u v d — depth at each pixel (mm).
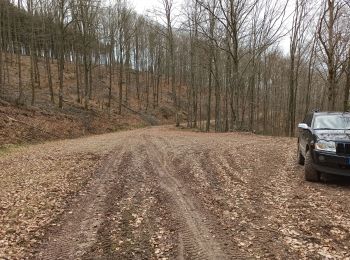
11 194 8766
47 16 38594
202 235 5785
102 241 5688
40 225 6496
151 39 62906
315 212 6672
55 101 35719
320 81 64438
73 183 9695
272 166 11172
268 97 59031
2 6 42312
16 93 32188
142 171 10875
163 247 5375
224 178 9633
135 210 7172
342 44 26562
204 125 52594
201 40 34219
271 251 5098
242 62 38094
